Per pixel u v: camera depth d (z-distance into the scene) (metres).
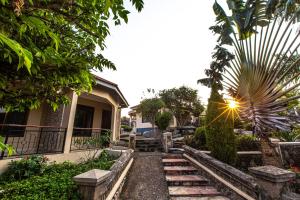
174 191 4.71
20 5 1.01
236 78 4.26
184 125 21.92
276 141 6.36
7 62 1.57
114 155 7.88
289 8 3.43
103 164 6.02
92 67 2.29
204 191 4.70
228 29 4.61
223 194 4.53
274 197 2.93
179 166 7.00
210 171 5.38
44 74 1.78
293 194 2.84
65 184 3.75
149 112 18.45
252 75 3.78
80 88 2.54
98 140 7.98
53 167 5.40
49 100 2.44
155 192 4.81
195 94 21.97
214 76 6.16
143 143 12.05
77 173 4.90
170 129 17.00
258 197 3.31
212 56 5.80
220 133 6.18
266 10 3.73
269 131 3.47
